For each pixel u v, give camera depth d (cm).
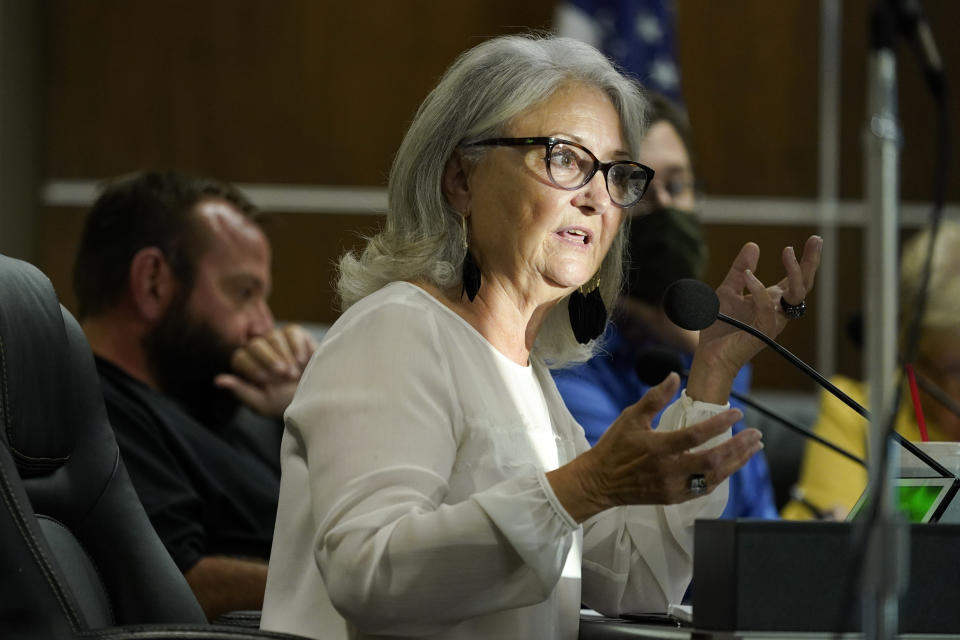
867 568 329
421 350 421
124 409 733
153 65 1309
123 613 469
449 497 416
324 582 391
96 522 468
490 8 1324
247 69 1318
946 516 420
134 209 790
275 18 1320
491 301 460
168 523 705
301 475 433
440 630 386
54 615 396
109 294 783
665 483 363
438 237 457
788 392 1312
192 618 479
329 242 1317
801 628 355
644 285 750
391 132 1324
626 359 752
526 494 375
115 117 1302
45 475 454
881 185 326
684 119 838
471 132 457
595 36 1166
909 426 800
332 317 1313
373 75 1326
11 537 399
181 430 750
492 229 454
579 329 510
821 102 1345
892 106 330
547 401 494
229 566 704
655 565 501
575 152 452
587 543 502
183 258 788
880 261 325
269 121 1318
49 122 1296
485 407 430
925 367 805
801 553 357
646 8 1171
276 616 429
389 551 370
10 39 1263
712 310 429
